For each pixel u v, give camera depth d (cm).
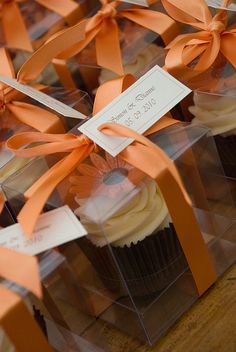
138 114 50
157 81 52
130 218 49
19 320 43
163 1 61
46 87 61
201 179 53
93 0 68
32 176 51
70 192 49
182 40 56
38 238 46
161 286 52
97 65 63
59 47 56
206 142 52
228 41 56
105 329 52
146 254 50
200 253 51
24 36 67
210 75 57
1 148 56
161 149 48
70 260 48
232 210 55
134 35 63
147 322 50
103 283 51
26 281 43
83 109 58
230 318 50
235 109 56
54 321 48
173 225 50
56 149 49
